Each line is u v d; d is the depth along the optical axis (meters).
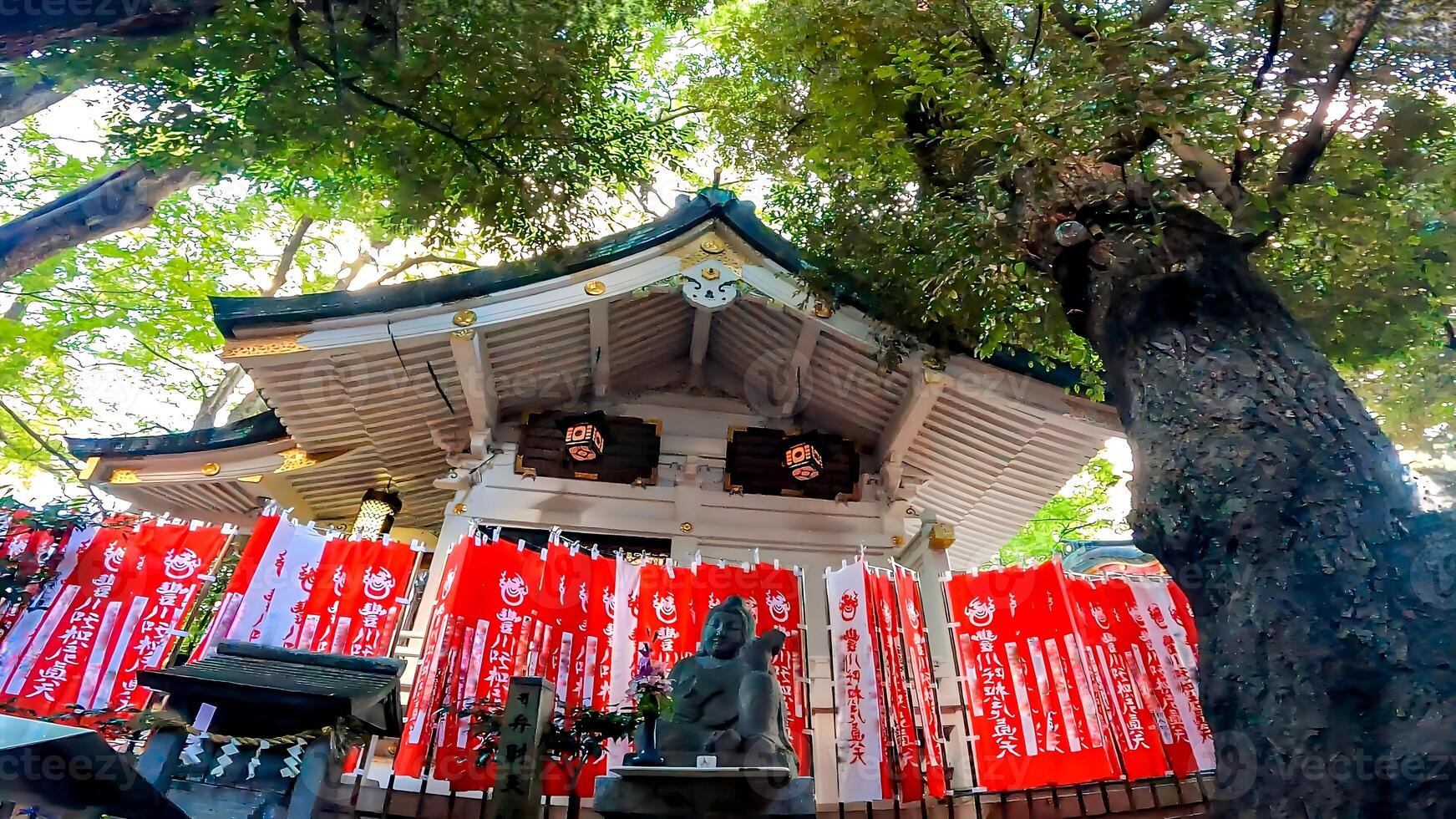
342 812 6.03
